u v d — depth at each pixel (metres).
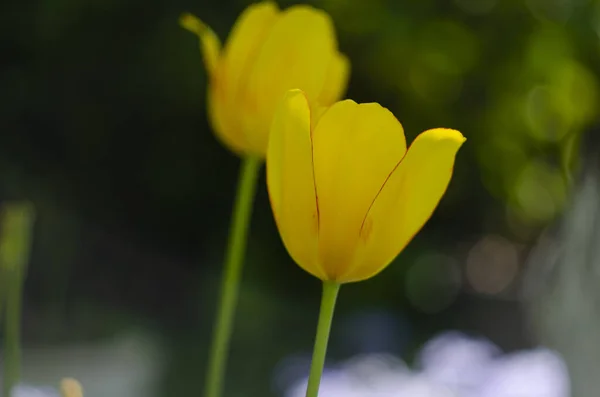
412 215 0.94
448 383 2.81
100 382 2.81
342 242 0.93
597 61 3.92
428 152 0.93
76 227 3.66
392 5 3.77
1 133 3.65
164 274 3.78
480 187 4.49
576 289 1.77
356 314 3.98
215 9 3.48
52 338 3.10
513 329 3.99
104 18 3.54
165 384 3.06
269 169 0.94
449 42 4.05
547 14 3.92
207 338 3.52
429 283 4.39
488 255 4.75
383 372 3.14
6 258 1.01
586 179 1.83
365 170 0.93
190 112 3.76
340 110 0.93
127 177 3.84
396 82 4.00
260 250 3.92
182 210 3.94
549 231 3.07
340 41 3.81
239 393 3.04
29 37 3.60
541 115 4.16
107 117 3.74
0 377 1.90
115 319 3.39
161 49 3.52
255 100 1.05
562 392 1.92
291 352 3.44
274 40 1.04
